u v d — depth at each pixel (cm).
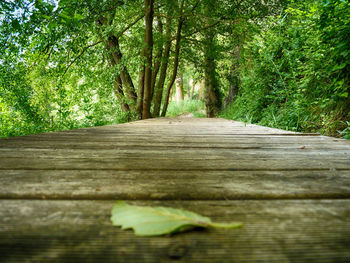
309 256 46
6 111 827
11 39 647
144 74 1002
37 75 841
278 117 481
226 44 1302
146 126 480
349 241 52
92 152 169
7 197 77
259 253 47
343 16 293
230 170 122
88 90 980
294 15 474
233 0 1045
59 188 86
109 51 931
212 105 1434
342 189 89
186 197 80
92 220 60
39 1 381
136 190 85
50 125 811
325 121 348
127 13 1037
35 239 51
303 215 65
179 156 159
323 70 342
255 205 74
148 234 46
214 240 51
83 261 44
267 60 545
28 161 135
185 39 1185
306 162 142
